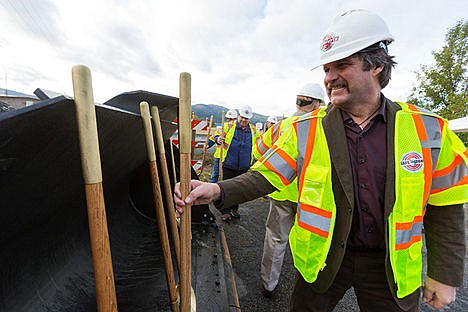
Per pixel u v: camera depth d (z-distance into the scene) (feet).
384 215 3.41
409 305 3.72
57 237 4.38
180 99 3.19
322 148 3.71
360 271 3.89
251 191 3.99
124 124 3.94
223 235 8.57
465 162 3.27
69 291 4.43
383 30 3.29
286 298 7.87
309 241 3.87
